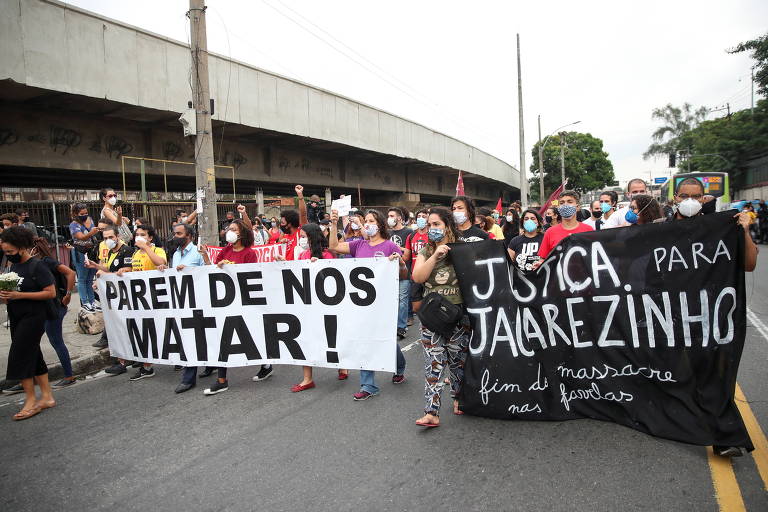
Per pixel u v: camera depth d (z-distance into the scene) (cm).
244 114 1669
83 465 354
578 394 370
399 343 680
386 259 454
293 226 585
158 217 1330
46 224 1185
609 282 364
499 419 389
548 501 276
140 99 1352
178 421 430
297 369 579
